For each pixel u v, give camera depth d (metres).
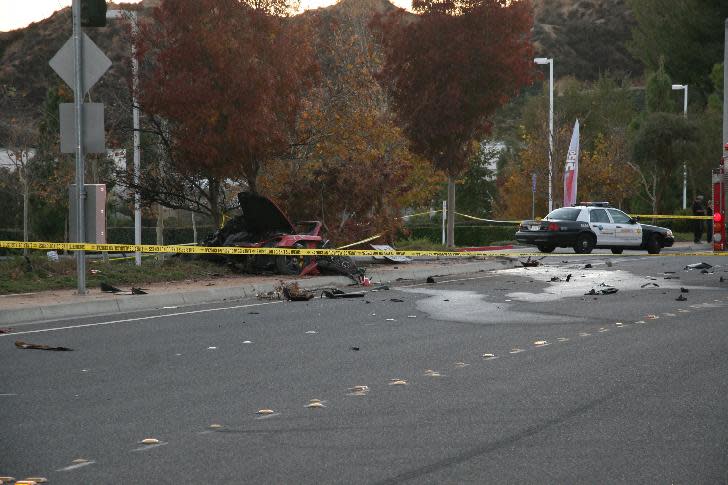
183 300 25.89
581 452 10.60
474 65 47.47
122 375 15.27
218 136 34.69
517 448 10.77
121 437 11.30
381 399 13.40
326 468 9.97
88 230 25.58
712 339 19.05
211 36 34.34
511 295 27.88
